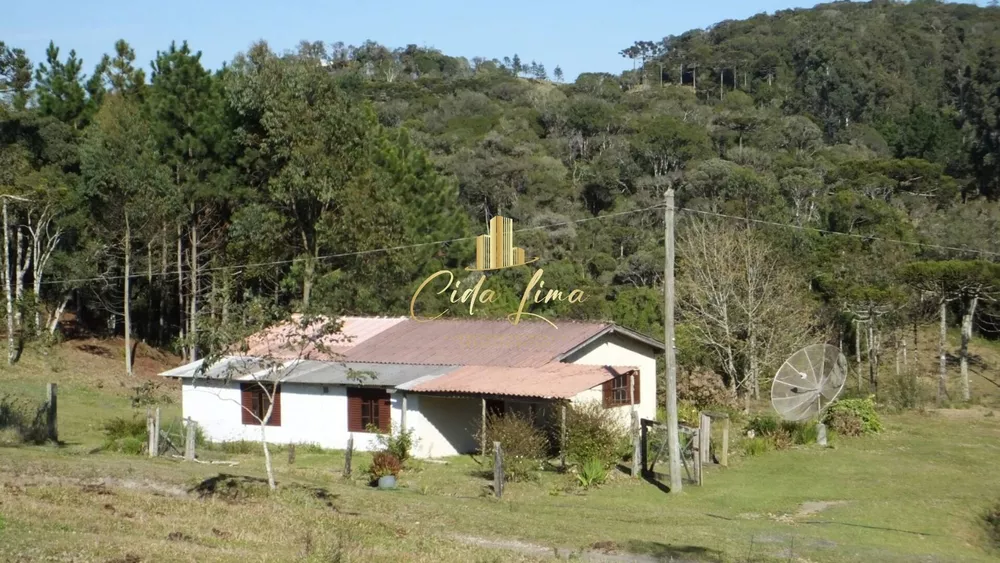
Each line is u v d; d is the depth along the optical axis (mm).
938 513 23906
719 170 81250
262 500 19859
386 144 55344
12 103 57438
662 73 167500
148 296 57750
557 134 111250
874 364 52375
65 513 16359
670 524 21078
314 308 20766
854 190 80625
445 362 34625
